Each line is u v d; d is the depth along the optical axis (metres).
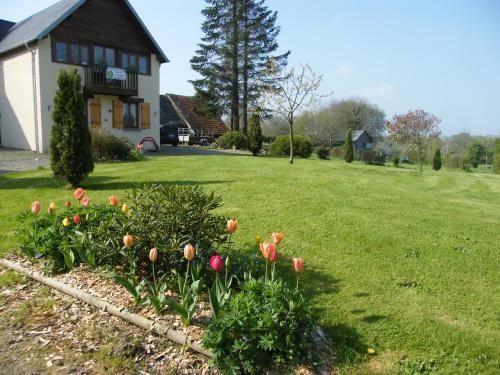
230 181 9.61
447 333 3.16
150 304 3.35
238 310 2.79
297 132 47.34
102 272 3.96
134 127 21.23
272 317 2.71
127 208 4.12
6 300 3.70
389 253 4.91
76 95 8.80
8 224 5.98
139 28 20.58
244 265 3.99
